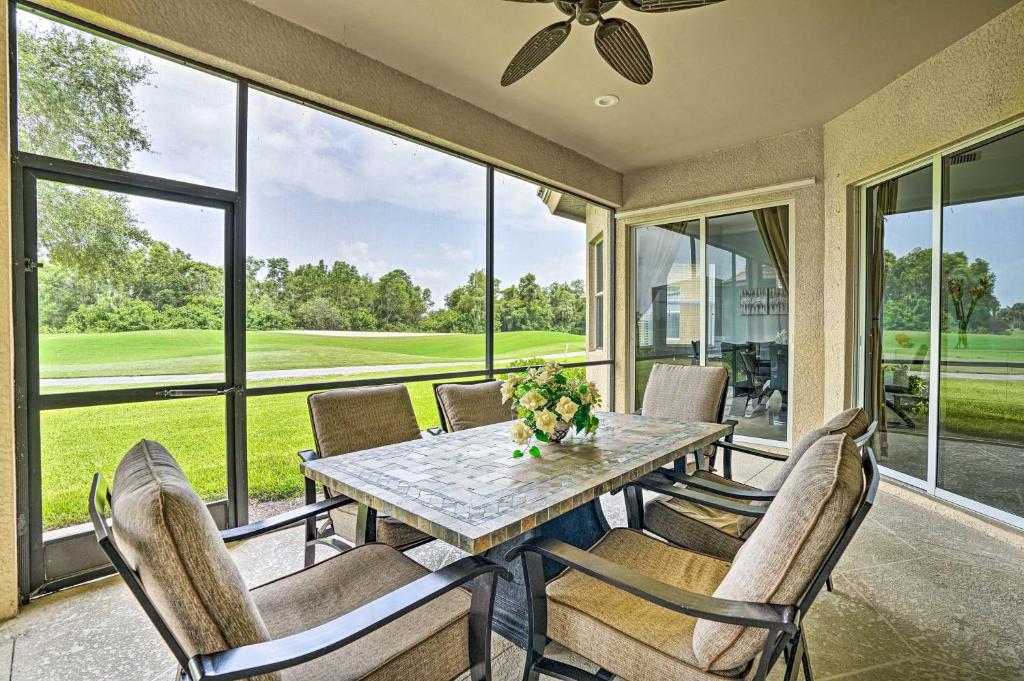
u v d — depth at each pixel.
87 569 2.21
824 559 0.99
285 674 1.06
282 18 2.61
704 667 1.07
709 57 2.96
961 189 2.96
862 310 3.79
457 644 1.24
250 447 2.74
